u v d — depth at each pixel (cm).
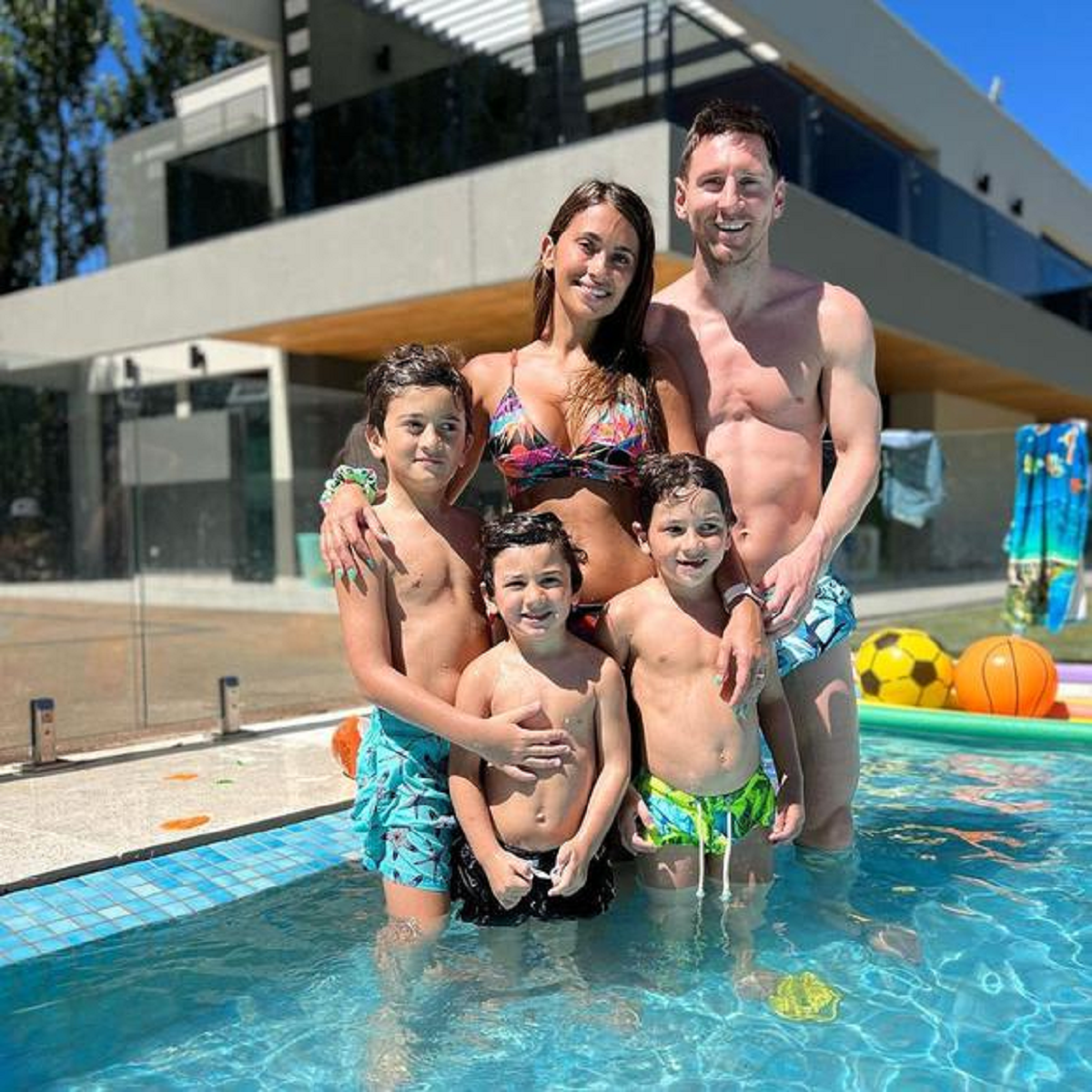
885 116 1752
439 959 284
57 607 1334
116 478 1422
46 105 2534
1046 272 1912
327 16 1590
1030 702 596
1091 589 1377
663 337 348
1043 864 364
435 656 304
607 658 302
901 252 1382
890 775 504
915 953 286
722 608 313
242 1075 229
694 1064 229
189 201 1483
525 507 328
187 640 1007
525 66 1117
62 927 307
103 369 1418
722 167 321
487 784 300
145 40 2542
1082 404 2256
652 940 293
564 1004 258
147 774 461
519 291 1191
